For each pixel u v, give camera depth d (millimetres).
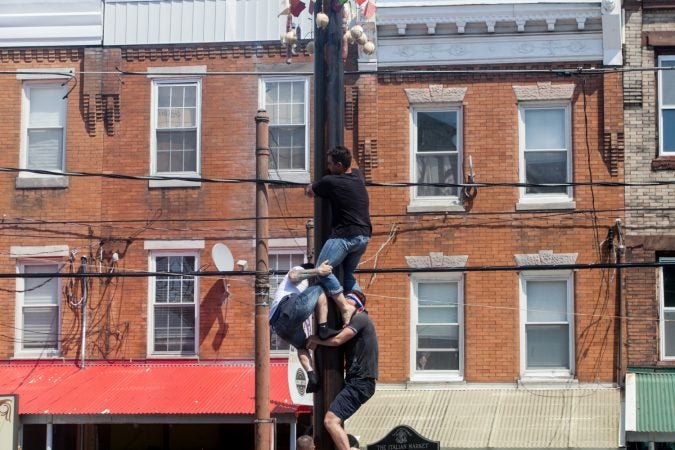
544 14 24672
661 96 24656
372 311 24688
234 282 25453
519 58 24906
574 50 24781
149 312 25609
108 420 23484
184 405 23406
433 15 24875
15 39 26234
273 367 24875
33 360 25625
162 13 26172
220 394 23844
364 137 25016
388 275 24734
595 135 24609
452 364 24625
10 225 25844
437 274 24641
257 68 25922
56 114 26266
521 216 24562
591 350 24109
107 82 26031
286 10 12805
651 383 23500
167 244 25531
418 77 25125
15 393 24234
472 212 24688
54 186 25906
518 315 24422
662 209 24094
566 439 21859
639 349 24016
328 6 10273
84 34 26156
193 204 25641
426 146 25125
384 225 24812
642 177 24406
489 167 24812
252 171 25609
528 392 24016
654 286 24094
